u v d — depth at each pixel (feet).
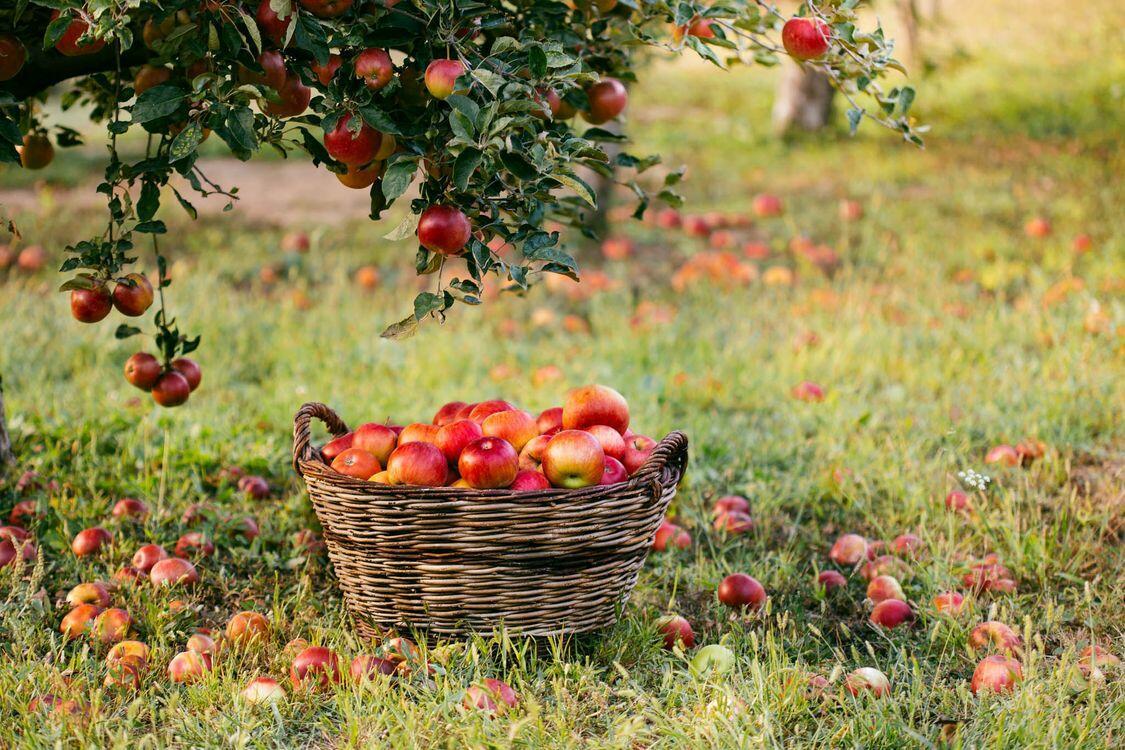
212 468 15.11
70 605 10.89
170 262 27.96
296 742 8.91
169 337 11.69
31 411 16.65
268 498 14.29
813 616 11.52
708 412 18.31
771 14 10.61
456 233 9.05
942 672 10.13
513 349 21.70
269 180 41.09
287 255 28.81
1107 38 56.85
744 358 20.54
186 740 8.77
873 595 11.64
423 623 10.08
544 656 10.23
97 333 20.99
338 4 8.77
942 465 14.90
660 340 21.76
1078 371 17.94
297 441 10.37
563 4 10.69
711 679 9.70
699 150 43.98
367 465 10.30
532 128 8.56
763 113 52.21
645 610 11.02
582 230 12.62
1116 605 11.28
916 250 27.14
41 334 20.84
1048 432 15.88
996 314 22.00
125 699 9.45
